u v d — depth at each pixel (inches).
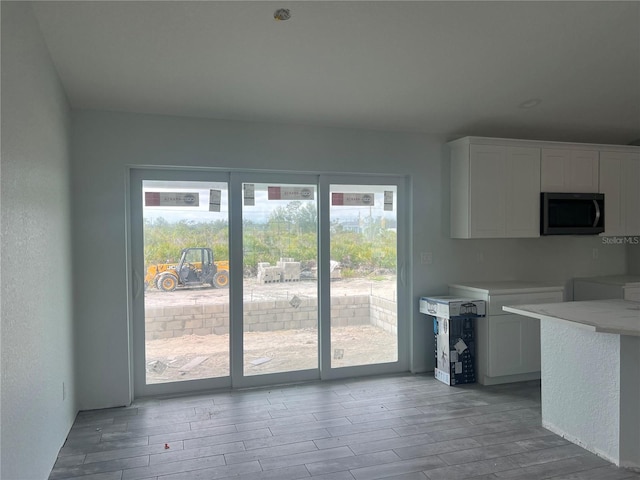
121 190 142.7
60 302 114.7
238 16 99.1
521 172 170.7
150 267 151.6
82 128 138.9
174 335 154.4
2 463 69.9
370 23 103.4
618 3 98.9
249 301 160.9
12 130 77.3
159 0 92.7
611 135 191.0
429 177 176.1
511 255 188.5
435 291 177.9
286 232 164.9
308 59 119.1
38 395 92.0
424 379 169.0
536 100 151.7
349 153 166.2
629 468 104.7
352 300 171.8
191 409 141.2
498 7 98.9
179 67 120.2
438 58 121.3
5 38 74.0
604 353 109.2
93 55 112.0
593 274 201.9
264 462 108.7
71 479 101.2
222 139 152.6
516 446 116.3
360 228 172.4
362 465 107.0
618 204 183.8
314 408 141.5
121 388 143.6
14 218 77.5
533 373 167.8
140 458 110.9
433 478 101.2
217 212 157.6
